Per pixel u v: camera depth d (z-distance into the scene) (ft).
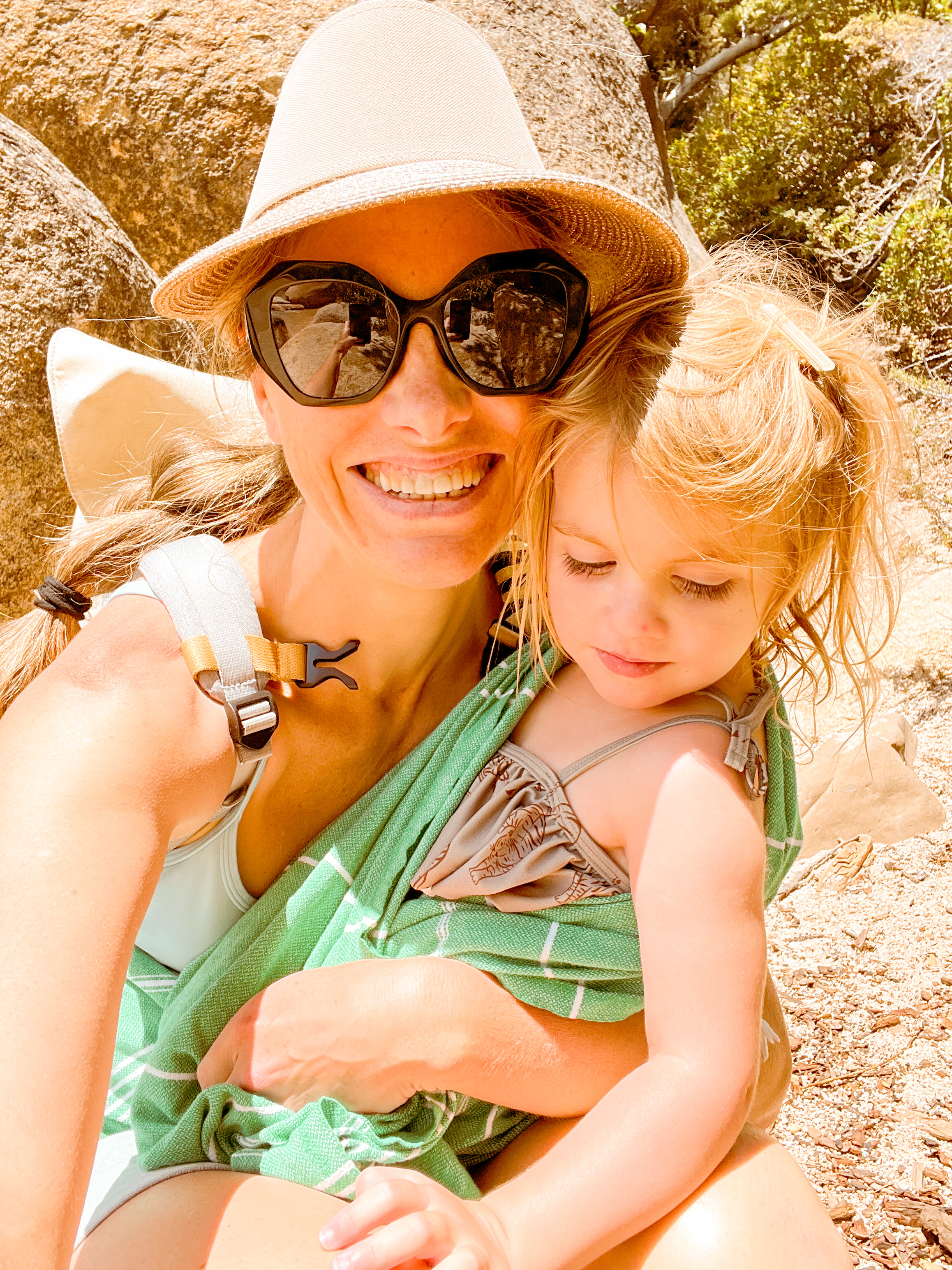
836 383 1.68
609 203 1.57
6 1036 1.27
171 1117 1.71
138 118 4.97
